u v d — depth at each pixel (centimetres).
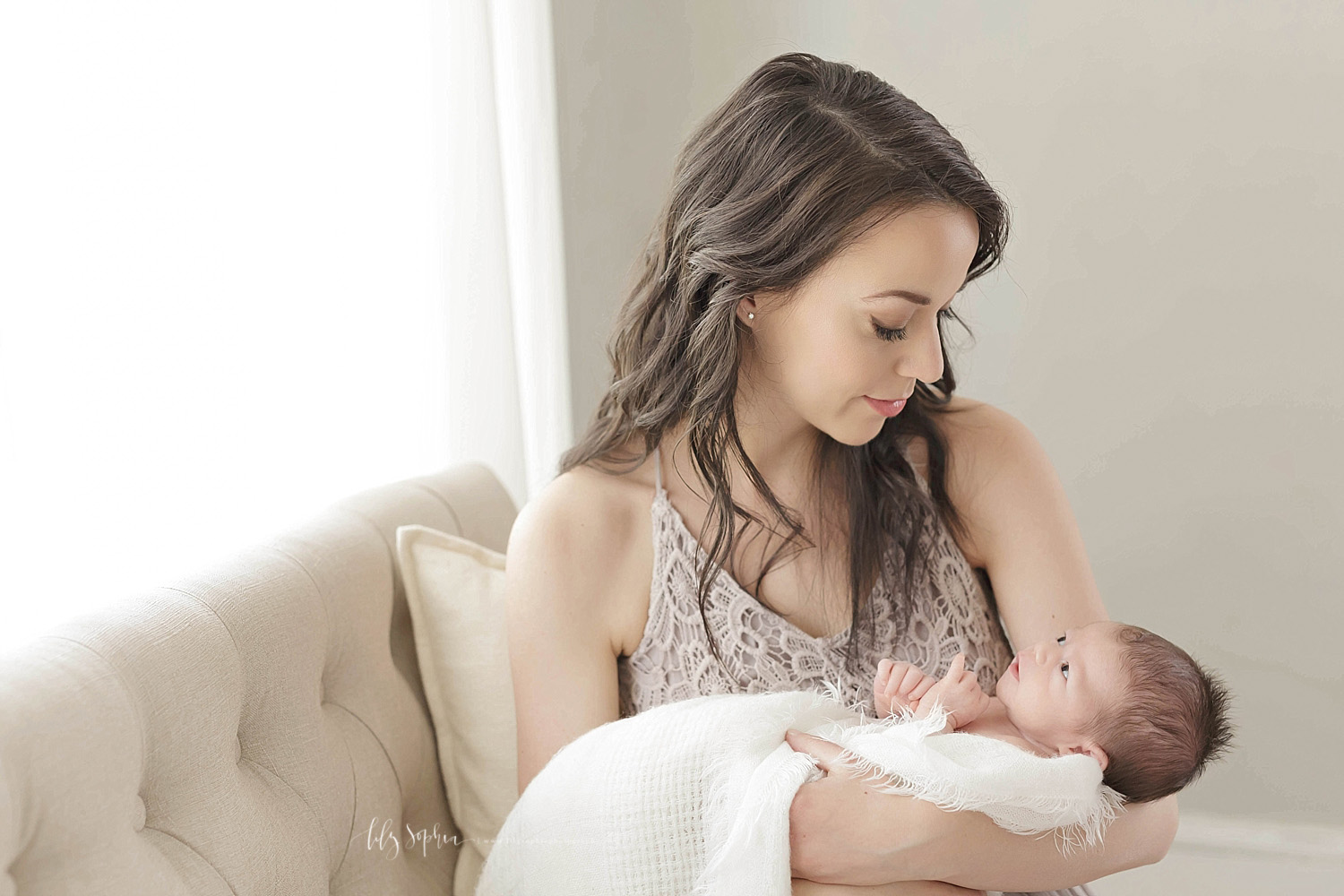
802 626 117
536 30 226
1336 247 212
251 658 96
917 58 225
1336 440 216
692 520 120
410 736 122
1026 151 223
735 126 107
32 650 78
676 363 116
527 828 102
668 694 117
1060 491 125
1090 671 104
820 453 121
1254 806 228
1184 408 223
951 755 94
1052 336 228
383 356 164
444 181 177
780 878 90
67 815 72
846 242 96
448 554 129
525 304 232
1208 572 226
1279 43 209
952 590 119
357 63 158
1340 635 221
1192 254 219
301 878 92
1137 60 216
